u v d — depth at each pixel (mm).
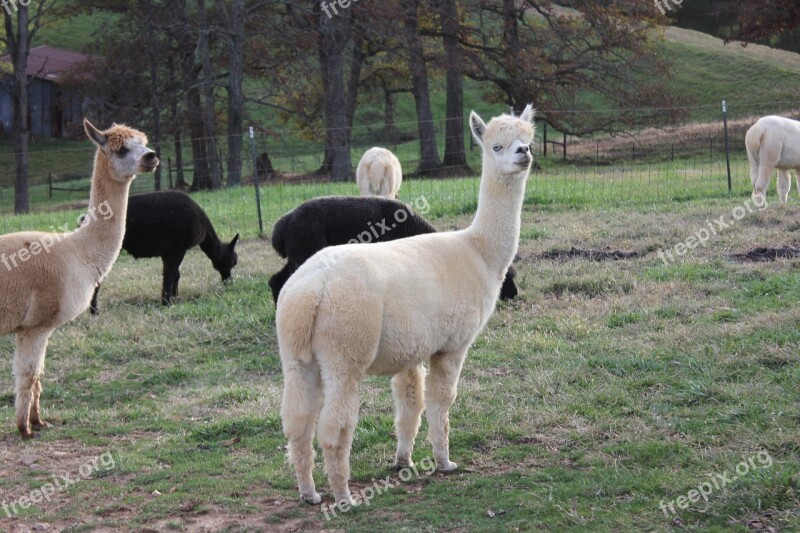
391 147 36500
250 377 8539
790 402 6441
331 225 9438
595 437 6305
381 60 36188
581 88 33344
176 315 10453
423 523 5172
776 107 34469
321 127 32906
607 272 10523
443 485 5742
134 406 7930
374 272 5320
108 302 11227
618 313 9117
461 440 6492
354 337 5160
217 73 34344
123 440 7113
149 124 31297
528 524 5031
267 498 5750
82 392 8398
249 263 12844
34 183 35812
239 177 28203
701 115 35594
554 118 30734
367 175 15016
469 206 15164
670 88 36594
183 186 32625
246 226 15812
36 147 40344
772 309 8617
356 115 42344
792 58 41719
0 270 6883
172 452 6730
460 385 7613
